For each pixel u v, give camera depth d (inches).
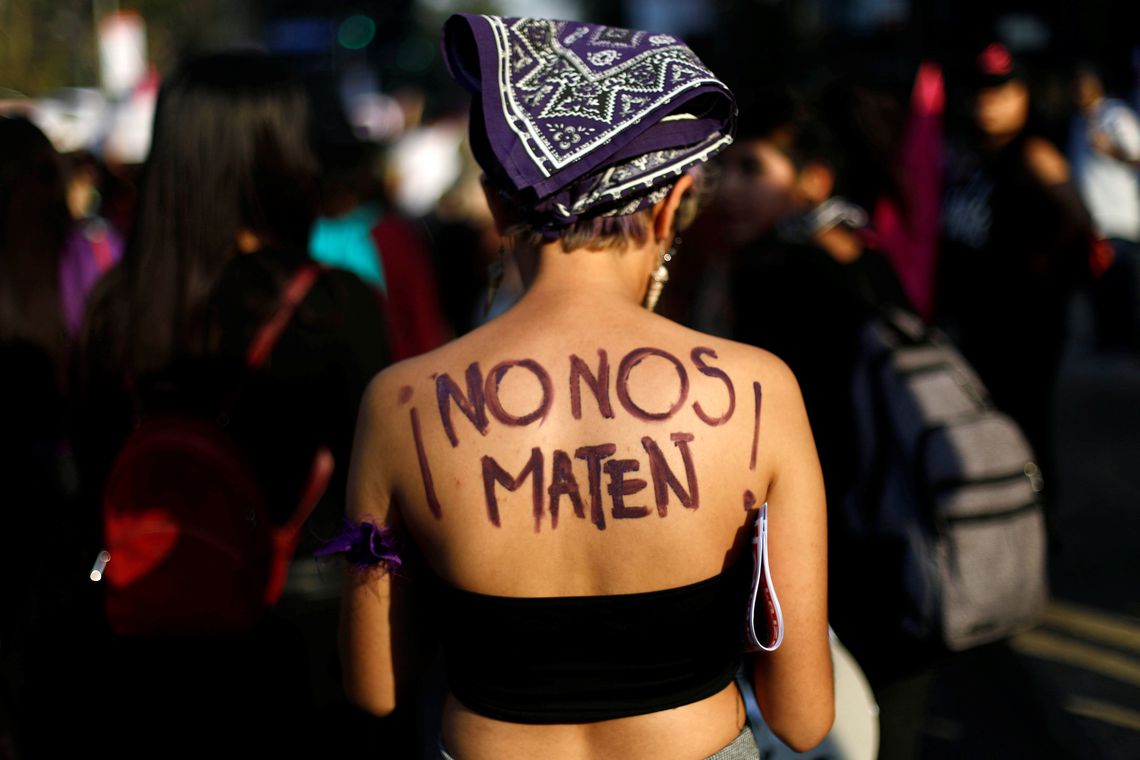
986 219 181.3
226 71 86.5
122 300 86.0
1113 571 181.9
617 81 56.7
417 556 59.7
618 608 56.0
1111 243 306.2
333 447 87.3
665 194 59.4
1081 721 137.9
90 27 439.8
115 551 81.0
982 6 380.5
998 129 180.5
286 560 84.2
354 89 937.5
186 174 85.2
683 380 57.5
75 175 145.8
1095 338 333.1
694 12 574.9
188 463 80.4
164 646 82.9
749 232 112.2
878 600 85.7
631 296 61.1
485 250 253.4
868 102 120.5
